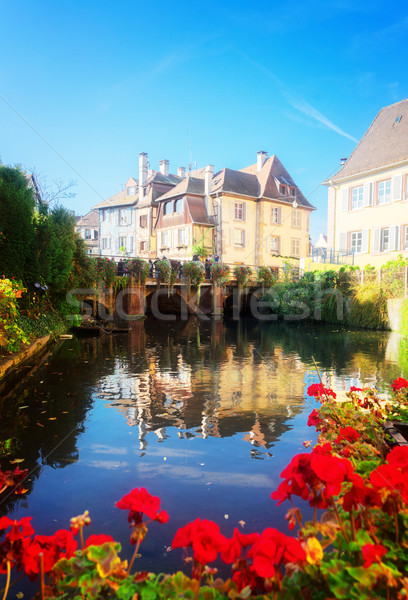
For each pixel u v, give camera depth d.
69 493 3.27
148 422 5.07
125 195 46.06
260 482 3.46
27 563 1.45
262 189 35.69
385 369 8.80
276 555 1.25
